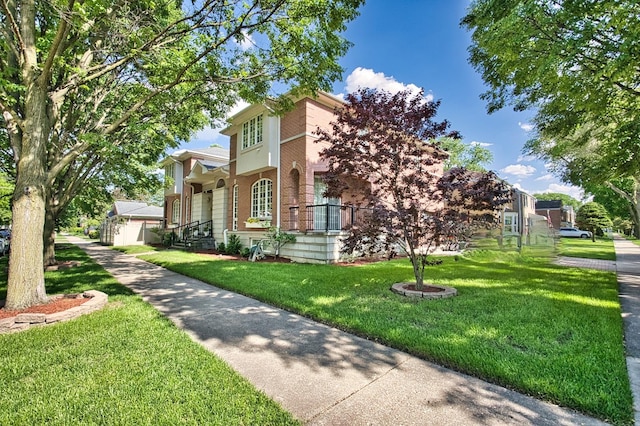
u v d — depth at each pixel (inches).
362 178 241.0
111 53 227.8
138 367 115.2
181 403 92.7
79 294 210.7
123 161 397.7
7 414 87.4
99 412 88.0
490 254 460.8
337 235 411.2
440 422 84.7
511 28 187.2
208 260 439.8
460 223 211.9
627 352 128.0
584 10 161.8
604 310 179.5
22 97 236.8
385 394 98.8
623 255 503.8
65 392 98.7
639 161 248.5
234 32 194.2
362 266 367.2
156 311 189.3
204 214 724.7
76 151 206.7
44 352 128.3
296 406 92.4
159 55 226.1
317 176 466.6
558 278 284.2
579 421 84.6
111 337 144.6
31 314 160.4
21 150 192.1
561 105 222.5
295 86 259.6
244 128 542.6
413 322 161.9
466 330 148.4
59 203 415.2
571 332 145.3
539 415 87.4
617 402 91.0
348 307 190.9
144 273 346.3
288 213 456.8
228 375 109.3
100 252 621.6
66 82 222.5
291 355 128.5
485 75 304.0
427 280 273.9
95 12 182.2
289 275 302.2
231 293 244.2
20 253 179.3
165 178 570.6
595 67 189.3
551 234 593.9
